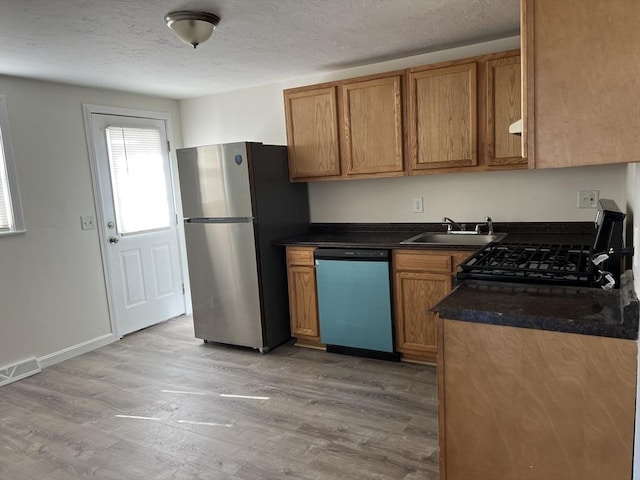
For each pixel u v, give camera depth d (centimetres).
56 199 368
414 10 249
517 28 287
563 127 128
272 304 367
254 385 307
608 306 148
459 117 308
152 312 450
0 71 323
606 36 121
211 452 233
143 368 347
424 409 263
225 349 379
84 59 306
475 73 298
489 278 187
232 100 444
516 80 288
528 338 144
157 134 453
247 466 220
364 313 332
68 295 377
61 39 262
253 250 350
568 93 126
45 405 294
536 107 130
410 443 230
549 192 315
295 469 215
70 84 376
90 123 393
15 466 230
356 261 329
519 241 287
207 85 411
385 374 312
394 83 326
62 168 372
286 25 262
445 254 298
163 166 459
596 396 138
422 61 344
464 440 158
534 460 149
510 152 295
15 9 216
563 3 124
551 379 142
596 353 136
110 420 271
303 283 359
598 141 125
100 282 401
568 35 124
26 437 256
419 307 313
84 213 389
